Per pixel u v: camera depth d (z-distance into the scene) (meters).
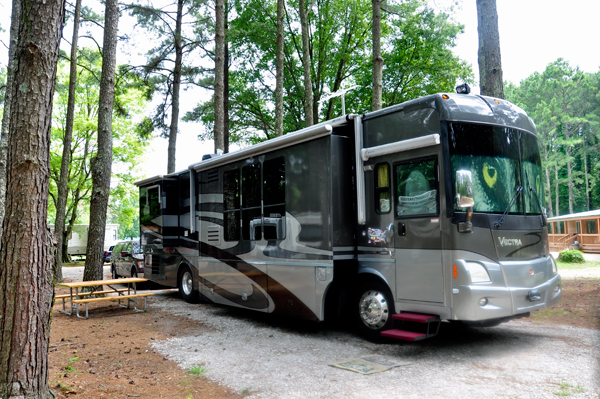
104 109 11.80
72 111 17.28
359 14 25.23
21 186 3.85
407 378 4.99
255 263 8.40
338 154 6.97
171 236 11.79
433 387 4.67
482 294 5.58
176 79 20.03
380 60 13.29
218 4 14.96
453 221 5.68
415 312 6.09
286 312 7.64
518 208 6.26
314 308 7.07
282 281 7.73
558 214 57.03
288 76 27.39
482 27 9.91
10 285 3.78
